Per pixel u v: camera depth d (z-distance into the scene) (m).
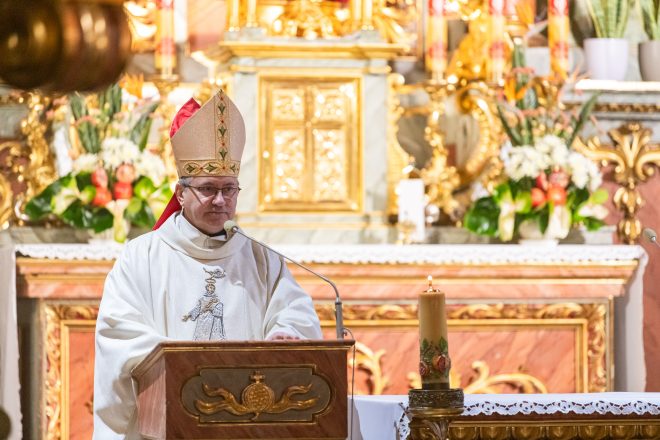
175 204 8.35
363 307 12.03
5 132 12.78
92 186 12.16
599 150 13.89
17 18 4.08
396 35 13.72
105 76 4.24
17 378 11.38
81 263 11.65
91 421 11.85
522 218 12.84
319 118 13.06
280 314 7.94
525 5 13.98
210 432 6.11
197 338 7.84
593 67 13.92
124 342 7.45
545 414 7.07
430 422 6.30
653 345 13.93
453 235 13.27
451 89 13.45
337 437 6.22
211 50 13.09
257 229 12.84
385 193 13.10
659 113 13.98
